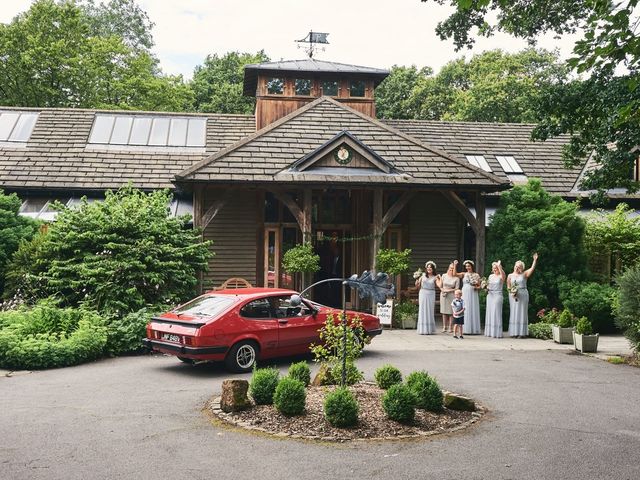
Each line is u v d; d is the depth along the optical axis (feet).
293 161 59.16
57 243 49.26
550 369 38.52
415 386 27.40
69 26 111.86
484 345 48.08
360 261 69.00
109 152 71.56
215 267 67.46
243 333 36.24
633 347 42.86
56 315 43.01
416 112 145.89
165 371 36.78
